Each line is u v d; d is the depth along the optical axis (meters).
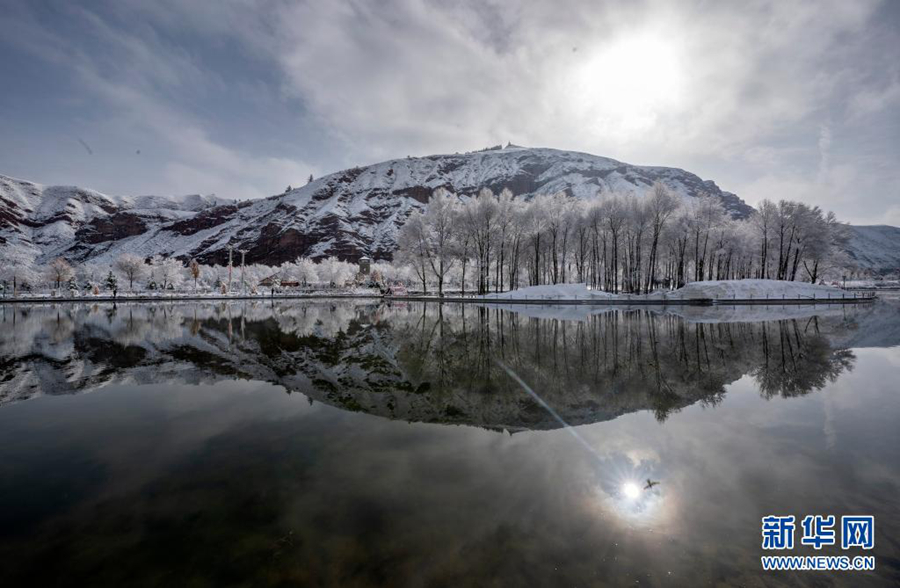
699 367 11.58
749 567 3.39
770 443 6.04
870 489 4.66
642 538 3.76
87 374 11.14
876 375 10.49
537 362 12.48
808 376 10.42
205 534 3.82
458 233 54.12
